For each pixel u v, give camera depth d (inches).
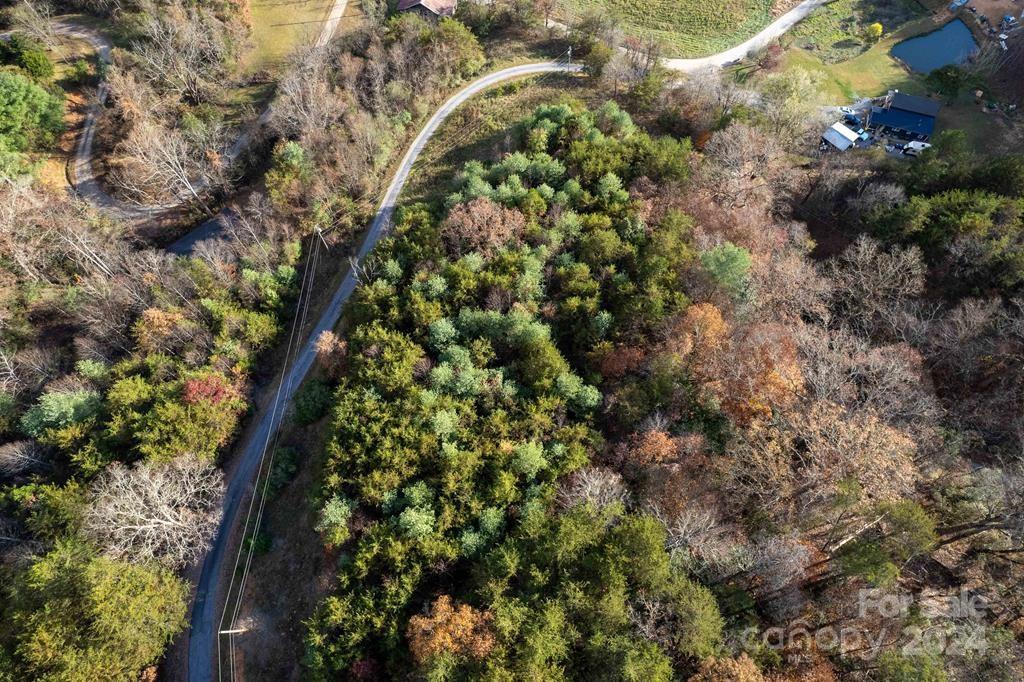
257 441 2802.7
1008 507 1811.0
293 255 3501.5
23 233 3496.6
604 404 2330.2
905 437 1931.6
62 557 2037.4
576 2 6102.4
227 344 2965.1
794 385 2049.7
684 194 3088.1
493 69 4857.3
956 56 4975.4
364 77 4478.3
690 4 5959.6
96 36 5009.8
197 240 3983.8
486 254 2866.6
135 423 2546.8
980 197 2797.7
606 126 3627.0
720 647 1598.2
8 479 2640.3
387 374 2468.0
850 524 1822.1
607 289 2669.8
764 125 3538.4
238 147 4409.5
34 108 4163.4
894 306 2586.1
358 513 2144.4
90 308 3221.0
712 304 2436.0
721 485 1962.4
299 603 2212.1
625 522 1807.3
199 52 4758.9
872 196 3093.0
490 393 2363.4
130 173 3946.9
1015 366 2354.8
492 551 1882.4
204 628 2284.7
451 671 1631.4
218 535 2514.8
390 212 3727.9
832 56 5132.9
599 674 1565.0
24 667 1844.2
